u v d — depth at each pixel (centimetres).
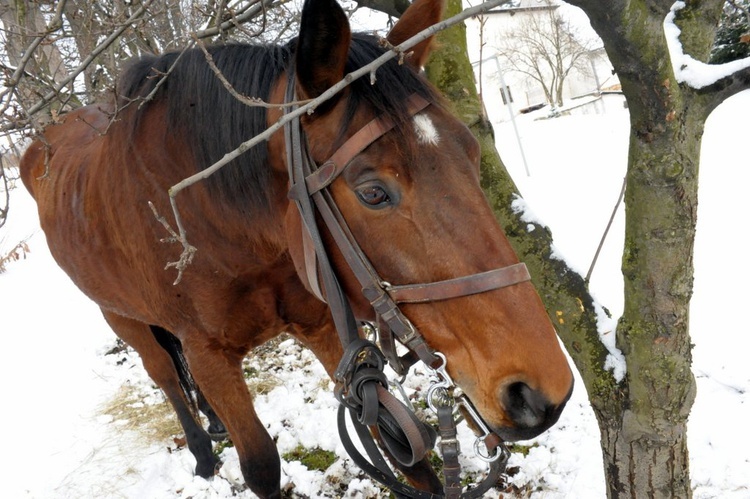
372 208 148
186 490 330
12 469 380
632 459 208
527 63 2723
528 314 138
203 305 220
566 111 2289
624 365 200
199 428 346
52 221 306
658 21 142
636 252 184
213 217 202
